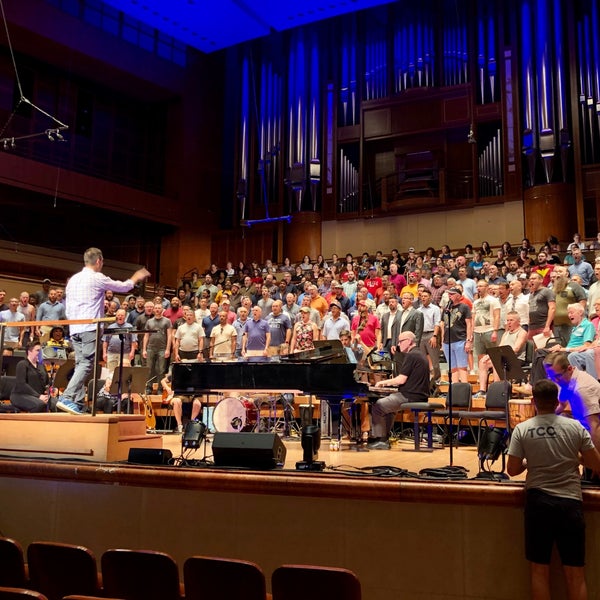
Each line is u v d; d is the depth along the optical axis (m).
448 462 5.19
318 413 8.02
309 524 4.25
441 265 11.86
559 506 3.44
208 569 3.02
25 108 14.88
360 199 16.20
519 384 6.68
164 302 11.35
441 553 4.00
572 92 14.58
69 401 5.16
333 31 17.02
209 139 17.61
